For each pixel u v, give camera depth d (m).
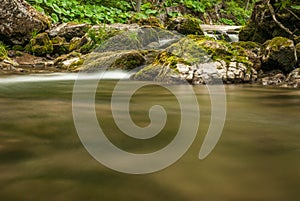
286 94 3.99
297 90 4.39
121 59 5.77
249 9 22.34
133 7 15.71
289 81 4.98
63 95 3.57
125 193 1.10
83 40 8.27
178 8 18.30
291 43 5.62
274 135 1.93
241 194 1.11
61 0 12.03
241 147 1.67
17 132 1.89
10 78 5.19
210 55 5.23
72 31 9.08
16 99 3.23
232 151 1.59
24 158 1.45
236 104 3.21
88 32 8.34
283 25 6.94
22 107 2.73
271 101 3.42
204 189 1.14
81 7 12.27
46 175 1.25
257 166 1.38
